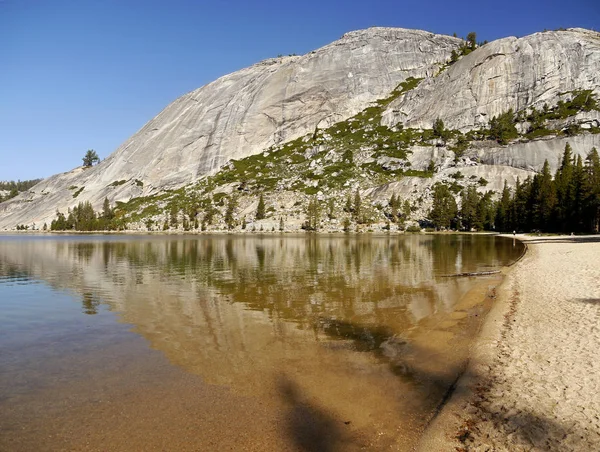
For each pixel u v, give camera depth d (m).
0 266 37.66
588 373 9.59
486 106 187.00
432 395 9.01
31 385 9.68
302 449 6.86
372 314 16.97
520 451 6.64
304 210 139.12
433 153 161.62
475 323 15.05
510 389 8.96
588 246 47.22
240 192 163.62
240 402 8.74
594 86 175.25
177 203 168.12
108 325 15.45
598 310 15.54
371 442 7.08
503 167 143.75
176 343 13.09
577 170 90.94
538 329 13.43
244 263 38.88
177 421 7.88
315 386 9.57
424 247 59.56
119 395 9.10
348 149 180.00
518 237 83.50
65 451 6.83
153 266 36.78
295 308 18.36
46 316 17.08
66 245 72.81
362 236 102.69
